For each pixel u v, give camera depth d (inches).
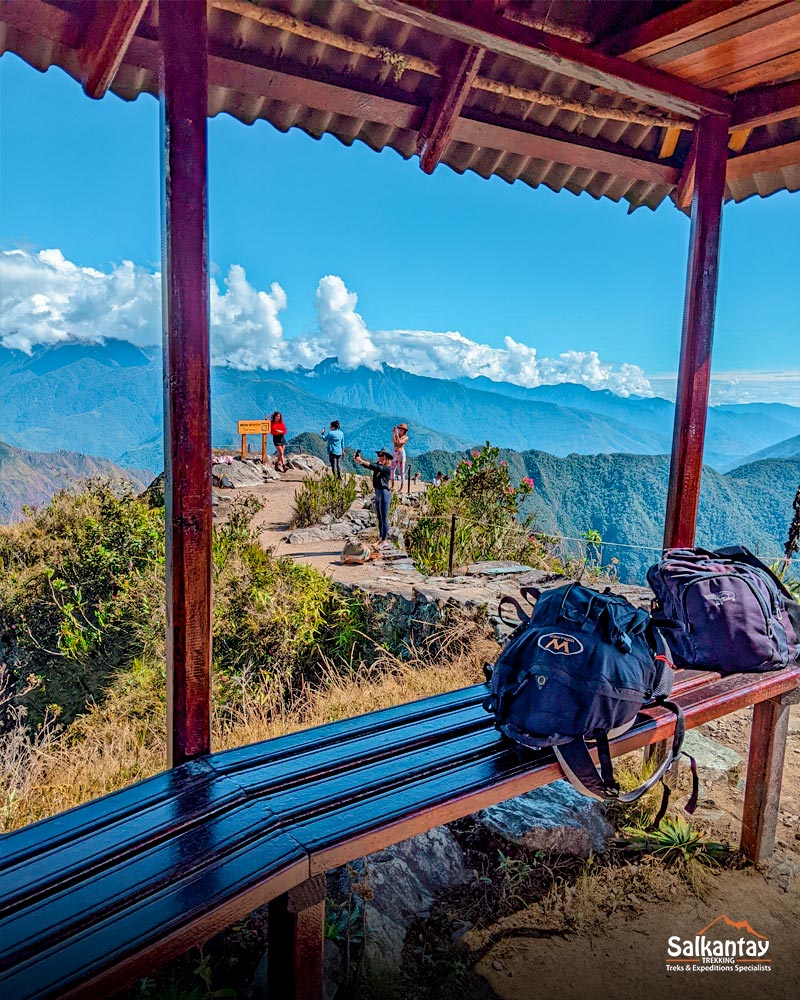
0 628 346.3
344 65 124.9
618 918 111.9
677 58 117.6
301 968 75.5
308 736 102.0
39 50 108.1
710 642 124.0
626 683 96.0
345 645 306.7
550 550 404.8
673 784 148.0
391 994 93.4
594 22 118.6
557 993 96.4
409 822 80.4
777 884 121.4
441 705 115.3
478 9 102.3
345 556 402.0
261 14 105.5
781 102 130.2
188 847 73.3
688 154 152.7
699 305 144.8
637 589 296.7
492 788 88.2
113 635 330.0
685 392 148.1
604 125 153.0
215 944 97.4
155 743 217.8
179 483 89.8
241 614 304.3
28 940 59.4
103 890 66.2
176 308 87.4
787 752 169.2
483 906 112.4
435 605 287.3
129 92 119.4
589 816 131.7
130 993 88.6
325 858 73.9
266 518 585.9
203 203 88.0
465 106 137.6
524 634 104.4
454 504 434.9
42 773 178.7
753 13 101.7
